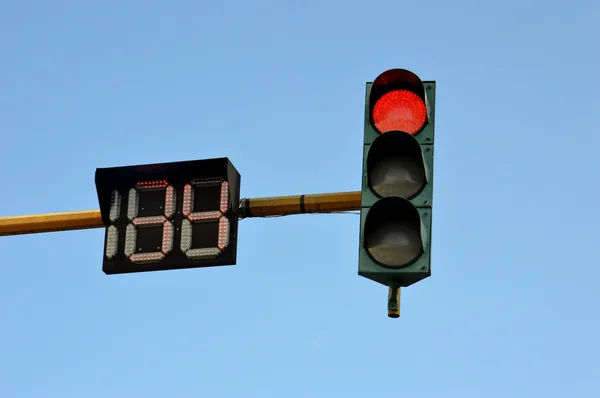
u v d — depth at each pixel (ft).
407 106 55.72
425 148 54.85
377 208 52.60
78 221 71.41
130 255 69.72
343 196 66.49
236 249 68.85
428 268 51.11
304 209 67.56
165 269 69.41
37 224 71.77
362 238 52.39
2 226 71.72
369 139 55.31
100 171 71.20
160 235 69.87
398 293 53.36
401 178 53.93
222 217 69.31
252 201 69.21
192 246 69.05
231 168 70.23
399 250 51.83
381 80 56.18
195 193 70.38
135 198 71.10
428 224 52.80
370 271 51.55
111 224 70.79
